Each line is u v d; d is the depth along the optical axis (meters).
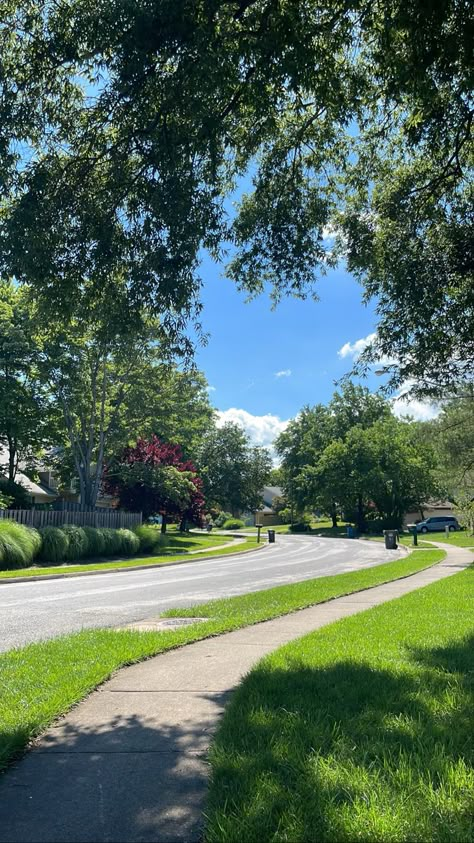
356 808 3.31
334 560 29.80
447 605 11.56
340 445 66.62
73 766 4.34
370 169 10.18
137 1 6.45
